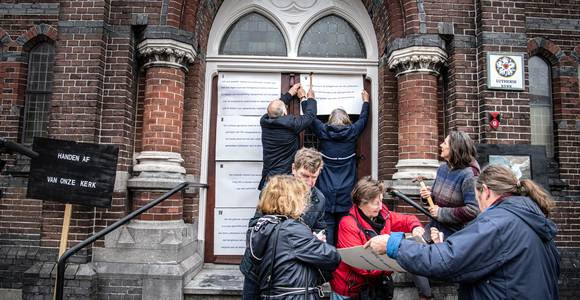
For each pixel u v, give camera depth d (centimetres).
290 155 452
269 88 561
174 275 420
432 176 471
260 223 229
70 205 411
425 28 494
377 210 297
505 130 473
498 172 213
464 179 317
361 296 293
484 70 479
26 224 516
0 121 535
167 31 473
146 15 479
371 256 252
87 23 467
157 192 454
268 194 238
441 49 495
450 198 326
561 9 574
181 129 490
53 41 550
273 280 218
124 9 482
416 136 484
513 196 206
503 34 486
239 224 542
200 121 536
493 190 211
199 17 514
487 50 482
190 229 489
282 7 571
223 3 567
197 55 523
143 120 486
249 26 577
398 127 512
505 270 188
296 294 214
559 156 551
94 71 461
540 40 565
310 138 555
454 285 444
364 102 524
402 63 496
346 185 459
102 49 468
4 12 549
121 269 425
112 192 414
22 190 521
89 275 417
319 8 573
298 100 546
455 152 322
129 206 470
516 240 188
